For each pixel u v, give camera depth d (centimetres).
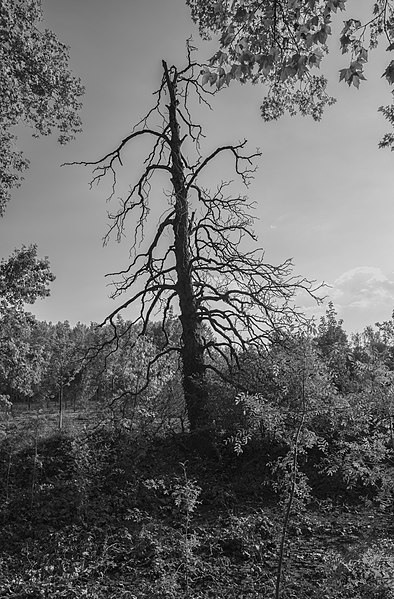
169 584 642
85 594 666
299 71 492
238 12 493
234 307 1603
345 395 908
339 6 460
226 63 538
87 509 1043
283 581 684
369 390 877
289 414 664
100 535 921
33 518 1025
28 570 773
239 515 999
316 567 717
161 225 1702
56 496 1132
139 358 1820
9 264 2097
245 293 1634
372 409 876
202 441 1415
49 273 2191
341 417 863
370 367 948
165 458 1402
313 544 828
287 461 636
